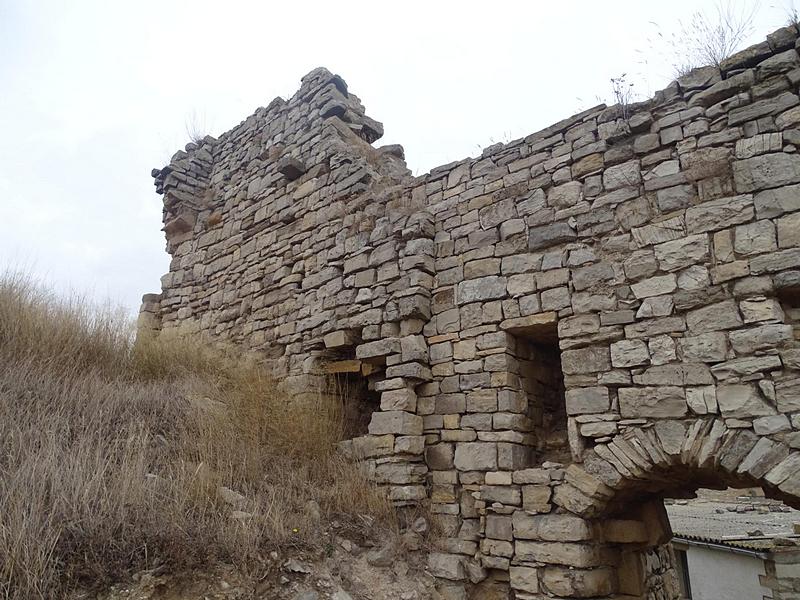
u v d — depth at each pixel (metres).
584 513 5.20
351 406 8.07
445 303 6.88
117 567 3.97
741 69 5.45
